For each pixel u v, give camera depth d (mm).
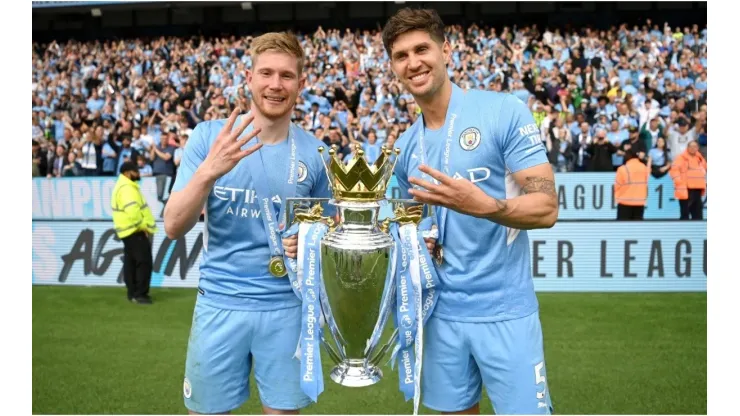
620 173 5305
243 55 7457
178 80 7359
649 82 6871
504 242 1741
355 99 7094
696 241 5039
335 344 1746
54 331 4078
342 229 1634
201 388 1838
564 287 5137
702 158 5367
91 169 6770
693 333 3928
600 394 2963
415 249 1693
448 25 7508
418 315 1688
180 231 1627
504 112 1695
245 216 1790
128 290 4879
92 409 2828
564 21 7465
